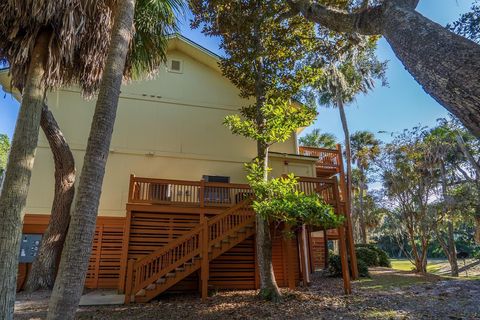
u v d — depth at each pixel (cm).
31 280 850
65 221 927
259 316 625
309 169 1300
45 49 512
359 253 1603
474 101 187
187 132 1264
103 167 403
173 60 1341
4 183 418
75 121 1155
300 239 1052
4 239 388
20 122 458
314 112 811
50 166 1087
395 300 765
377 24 320
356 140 2691
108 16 571
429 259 3588
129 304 741
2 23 518
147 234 956
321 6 429
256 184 775
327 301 752
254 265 1007
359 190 2331
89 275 979
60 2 488
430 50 226
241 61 1009
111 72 439
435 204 1577
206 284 815
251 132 840
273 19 976
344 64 1667
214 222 875
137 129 1216
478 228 1703
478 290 900
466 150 1547
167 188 1020
